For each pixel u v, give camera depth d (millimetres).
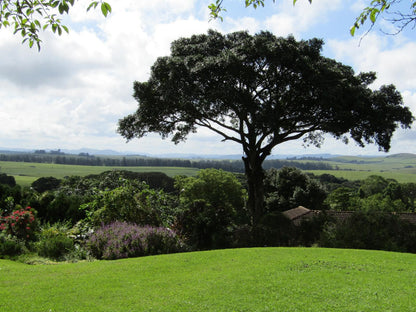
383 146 19359
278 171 42250
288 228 14172
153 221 11578
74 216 13258
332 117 17984
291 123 19359
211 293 5320
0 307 4602
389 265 7539
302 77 16594
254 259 7922
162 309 4656
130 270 6703
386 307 4852
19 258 8234
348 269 7055
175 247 9789
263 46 16188
